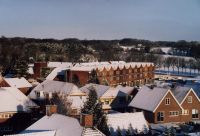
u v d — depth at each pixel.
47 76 105.75
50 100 55.59
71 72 98.12
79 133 26.92
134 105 56.62
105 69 112.06
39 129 31.33
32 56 177.62
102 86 72.88
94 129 27.61
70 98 56.91
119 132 39.66
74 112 51.38
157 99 53.12
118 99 70.06
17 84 84.62
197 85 68.12
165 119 52.66
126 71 127.62
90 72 95.69
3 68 127.12
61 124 30.28
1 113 50.91
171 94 53.28
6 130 51.44
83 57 186.75
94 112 42.16
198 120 55.62
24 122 53.03
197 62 186.38
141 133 41.12
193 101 56.03
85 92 69.81
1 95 53.44
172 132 38.75
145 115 53.72
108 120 41.69
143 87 59.81
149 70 145.12
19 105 53.16
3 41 196.62
